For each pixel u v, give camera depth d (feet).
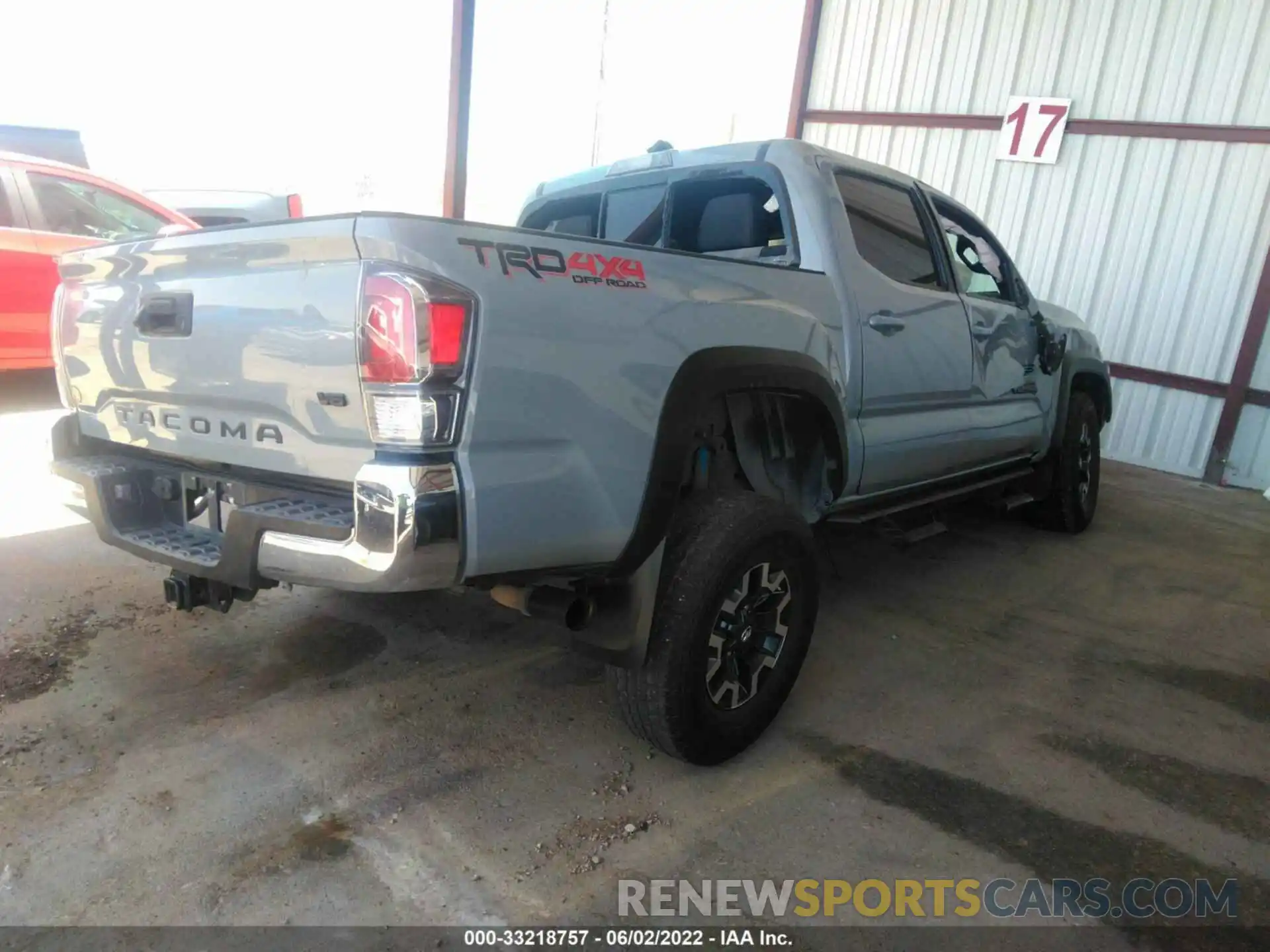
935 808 7.53
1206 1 23.45
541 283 6.05
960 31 27.73
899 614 12.14
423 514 5.46
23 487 14.52
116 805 6.82
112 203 20.39
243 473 7.11
